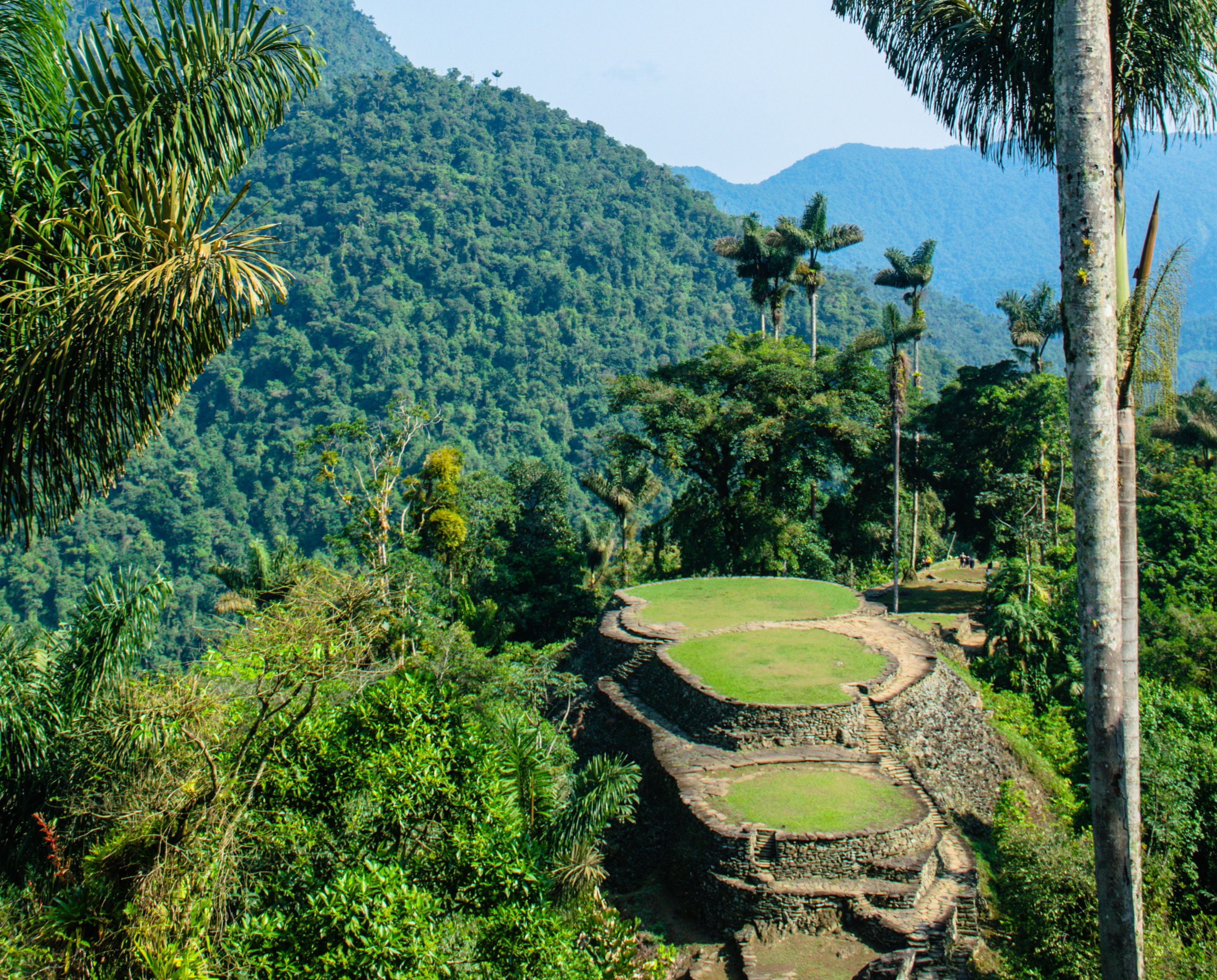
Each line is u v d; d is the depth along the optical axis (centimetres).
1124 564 911
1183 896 1809
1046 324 5344
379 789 1045
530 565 4597
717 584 3766
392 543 4075
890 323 4334
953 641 3556
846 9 1103
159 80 815
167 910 870
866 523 4991
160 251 770
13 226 770
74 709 1397
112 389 793
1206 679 2719
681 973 1717
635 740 2519
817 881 1844
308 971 846
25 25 797
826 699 2383
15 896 1238
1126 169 1005
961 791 2377
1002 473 5075
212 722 1113
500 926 962
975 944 1758
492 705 2139
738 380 4709
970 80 1081
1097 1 842
